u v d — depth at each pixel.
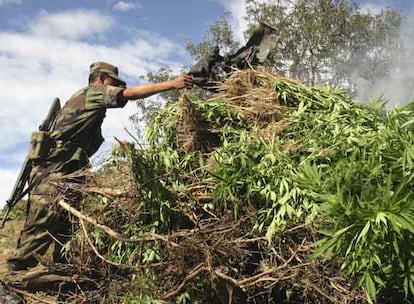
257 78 4.58
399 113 3.38
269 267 3.54
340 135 3.76
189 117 4.16
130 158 3.77
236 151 3.84
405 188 2.85
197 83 4.65
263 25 4.97
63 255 4.22
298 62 17.67
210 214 3.82
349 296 3.28
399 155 3.11
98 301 3.89
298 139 4.04
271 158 3.69
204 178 3.99
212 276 3.40
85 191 3.97
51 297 4.18
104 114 4.59
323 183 3.12
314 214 3.35
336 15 17.83
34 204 4.28
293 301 3.64
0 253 5.66
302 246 3.39
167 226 3.78
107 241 3.92
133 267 3.54
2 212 5.18
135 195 3.77
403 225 2.68
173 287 3.60
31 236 4.31
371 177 2.97
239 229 3.63
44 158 4.38
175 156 4.08
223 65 4.78
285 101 4.42
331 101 4.37
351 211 2.81
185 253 3.49
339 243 2.85
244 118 4.33
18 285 4.16
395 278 3.00
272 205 3.59
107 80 4.68
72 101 4.54
